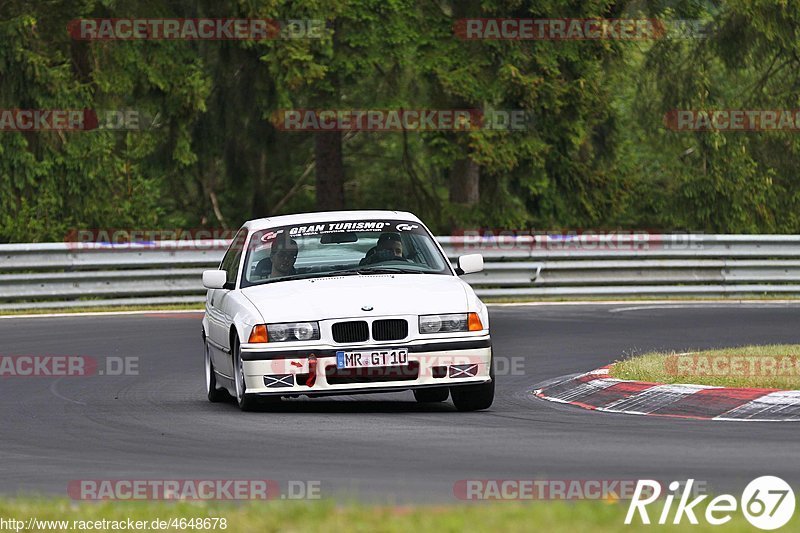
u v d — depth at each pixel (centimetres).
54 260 6103
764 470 2120
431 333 2962
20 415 3144
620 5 9131
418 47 8631
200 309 6078
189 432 2753
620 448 2388
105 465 2361
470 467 2223
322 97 8725
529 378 3725
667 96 10069
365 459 2333
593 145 10056
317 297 3008
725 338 4669
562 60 8812
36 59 8106
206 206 11475
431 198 9731
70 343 4750
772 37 9538
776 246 6831
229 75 9012
